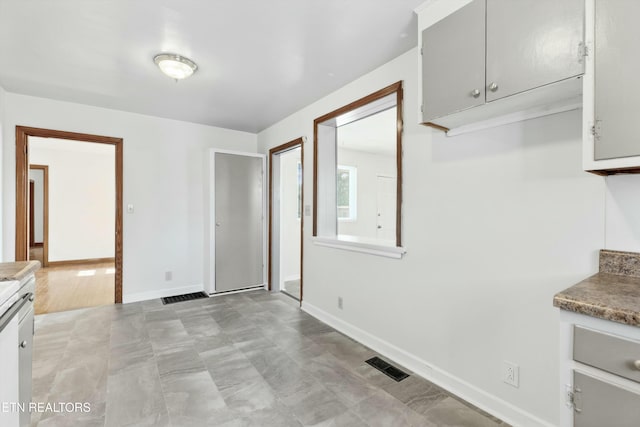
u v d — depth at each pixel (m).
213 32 2.00
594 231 1.37
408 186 2.23
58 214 6.28
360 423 1.66
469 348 1.86
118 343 2.61
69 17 1.84
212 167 4.02
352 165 5.91
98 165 6.66
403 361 2.28
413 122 2.19
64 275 5.28
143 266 3.84
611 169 1.13
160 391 1.93
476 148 1.80
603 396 0.90
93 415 1.70
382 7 1.75
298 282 4.92
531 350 1.59
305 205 3.49
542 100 1.41
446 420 1.68
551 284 1.51
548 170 1.51
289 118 3.80
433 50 1.66
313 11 1.79
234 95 3.12
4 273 1.43
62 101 3.32
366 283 2.63
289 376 2.12
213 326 3.01
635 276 1.25
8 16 1.82
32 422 1.64
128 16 1.83
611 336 0.89
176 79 2.52
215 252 4.05
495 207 1.72
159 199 3.92
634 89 1.02
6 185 3.06
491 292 1.75
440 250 2.02
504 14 1.36
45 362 2.28
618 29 1.05
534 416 1.58
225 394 1.91
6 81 2.80
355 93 2.73
